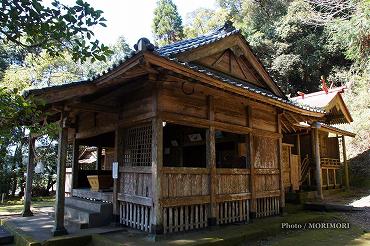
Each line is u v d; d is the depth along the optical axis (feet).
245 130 25.85
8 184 55.77
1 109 9.61
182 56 22.29
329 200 40.65
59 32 8.98
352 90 73.36
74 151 30.58
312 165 45.60
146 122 20.98
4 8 8.27
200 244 17.53
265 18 97.04
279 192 29.09
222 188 23.12
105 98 22.50
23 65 53.57
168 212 19.60
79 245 18.90
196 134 33.35
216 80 19.25
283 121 35.70
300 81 88.89
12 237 21.25
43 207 38.29
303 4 79.66
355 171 55.16
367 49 48.26
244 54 28.04
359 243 20.83
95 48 9.67
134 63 16.14
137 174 21.06
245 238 20.54
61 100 19.19
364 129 60.75
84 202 25.12
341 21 52.60
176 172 20.01
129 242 17.53
